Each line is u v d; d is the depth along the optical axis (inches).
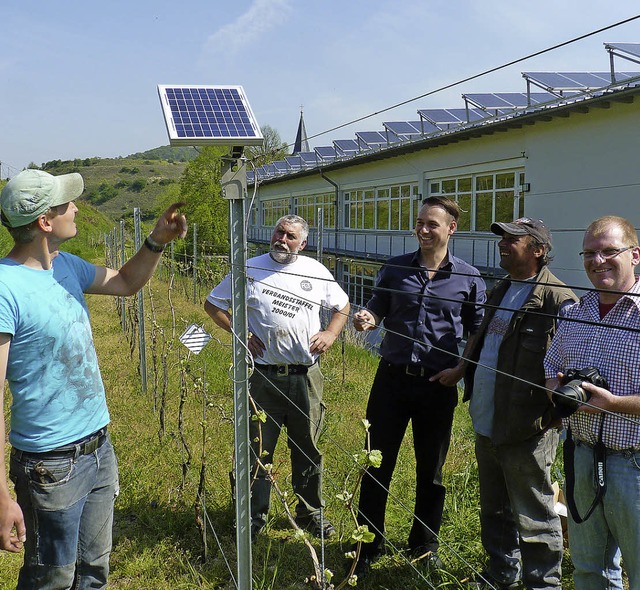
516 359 125.6
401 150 813.9
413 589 138.8
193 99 103.7
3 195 96.8
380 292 153.4
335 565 150.6
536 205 613.9
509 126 613.6
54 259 107.0
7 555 154.1
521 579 139.3
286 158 1391.5
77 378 102.6
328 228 1196.5
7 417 234.1
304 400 157.6
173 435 206.5
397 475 196.5
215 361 341.4
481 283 152.1
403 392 144.7
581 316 109.6
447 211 146.0
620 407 97.7
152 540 162.6
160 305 592.1
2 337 94.4
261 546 157.6
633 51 465.7
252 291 156.0
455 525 167.2
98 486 108.4
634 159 505.0
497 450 130.1
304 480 163.0
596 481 103.5
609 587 108.2
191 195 1331.2
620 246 101.9
